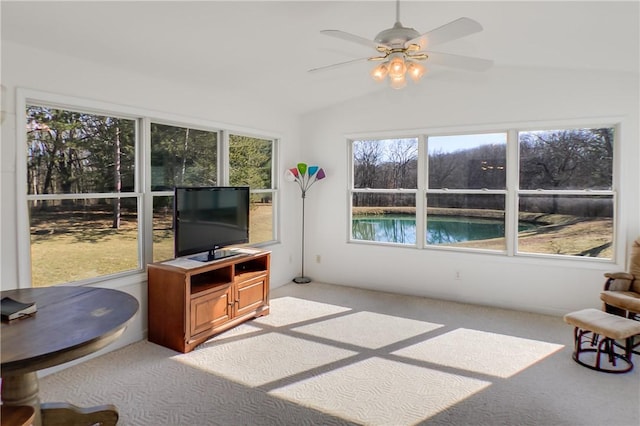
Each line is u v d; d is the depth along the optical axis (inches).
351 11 110.1
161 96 141.9
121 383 106.6
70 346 57.2
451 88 179.6
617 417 91.3
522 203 171.0
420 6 108.3
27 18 93.5
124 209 134.0
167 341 129.6
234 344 132.7
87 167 123.4
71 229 119.5
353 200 209.6
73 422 84.6
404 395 101.3
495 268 174.1
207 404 96.8
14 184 103.5
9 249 103.0
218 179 171.2
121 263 133.4
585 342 134.2
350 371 114.0
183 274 125.0
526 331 144.9
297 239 218.5
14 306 70.7
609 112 151.9
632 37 119.3
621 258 152.3
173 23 105.3
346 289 202.4
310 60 144.6
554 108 160.6
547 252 167.3
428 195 190.9
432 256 187.2
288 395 101.2
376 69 100.0
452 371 114.0
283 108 203.6
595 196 158.7
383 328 147.6
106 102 124.2
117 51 116.9
